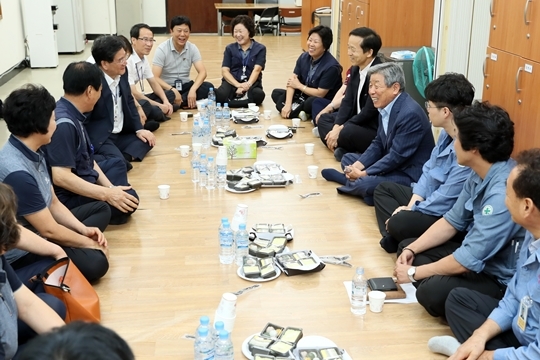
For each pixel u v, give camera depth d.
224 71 7.23
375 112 5.00
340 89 5.96
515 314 2.37
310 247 3.64
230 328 2.71
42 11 9.72
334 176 4.70
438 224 3.08
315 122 6.23
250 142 5.20
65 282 2.64
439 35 5.57
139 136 5.18
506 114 2.67
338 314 2.94
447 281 2.77
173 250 3.59
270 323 2.74
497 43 4.05
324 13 9.91
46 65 9.97
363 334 2.79
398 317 2.93
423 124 4.11
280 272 3.32
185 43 6.96
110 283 3.21
